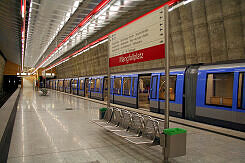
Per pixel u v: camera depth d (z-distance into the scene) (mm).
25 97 20391
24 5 8500
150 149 4520
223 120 6707
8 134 4422
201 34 13484
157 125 4141
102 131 6188
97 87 18203
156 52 4156
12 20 10969
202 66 7965
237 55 11648
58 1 8023
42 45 18234
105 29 12977
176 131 3689
